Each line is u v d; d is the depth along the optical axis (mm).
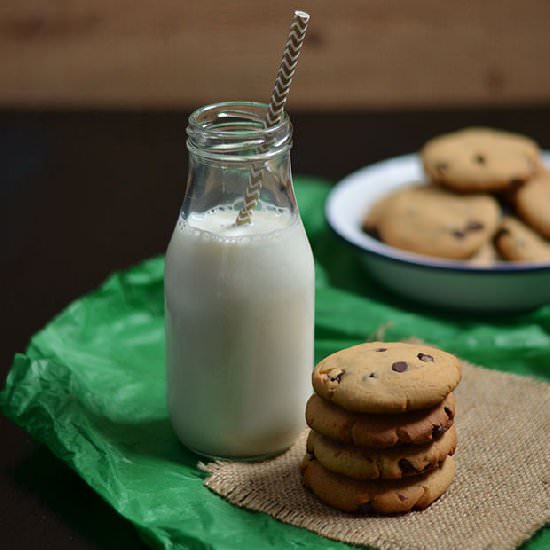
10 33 1371
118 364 811
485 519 681
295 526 681
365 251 875
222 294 702
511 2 1355
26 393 759
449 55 1376
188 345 716
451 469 704
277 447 731
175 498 698
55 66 1385
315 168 1073
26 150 1116
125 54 1382
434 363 684
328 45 1379
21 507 706
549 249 895
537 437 740
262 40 1378
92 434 735
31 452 748
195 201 716
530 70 1378
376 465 675
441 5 1359
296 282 711
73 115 1181
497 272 847
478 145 938
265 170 712
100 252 966
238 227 709
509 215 920
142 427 759
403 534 671
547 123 1138
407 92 1396
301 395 731
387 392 667
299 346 722
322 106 1380
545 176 940
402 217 908
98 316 849
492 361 818
